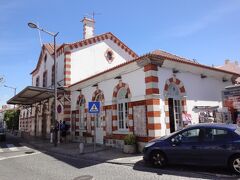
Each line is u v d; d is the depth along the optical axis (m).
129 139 12.35
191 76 14.20
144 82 12.58
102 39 22.80
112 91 15.17
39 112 27.86
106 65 22.70
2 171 9.40
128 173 8.31
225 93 12.26
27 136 28.53
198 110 13.94
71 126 19.98
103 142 15.88
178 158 8.45
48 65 25.78
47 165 10.34
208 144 7.95
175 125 12.94
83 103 18.75
